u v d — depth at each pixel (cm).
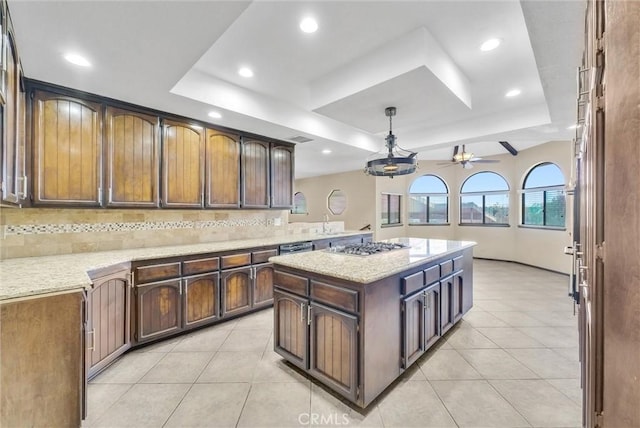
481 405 184
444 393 196
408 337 214
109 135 262
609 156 70
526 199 641
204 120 324
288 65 259
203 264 300
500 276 532
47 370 148
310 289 207
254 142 382
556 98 272
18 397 141
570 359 240
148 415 176
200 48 187
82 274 180
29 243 247
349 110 292
